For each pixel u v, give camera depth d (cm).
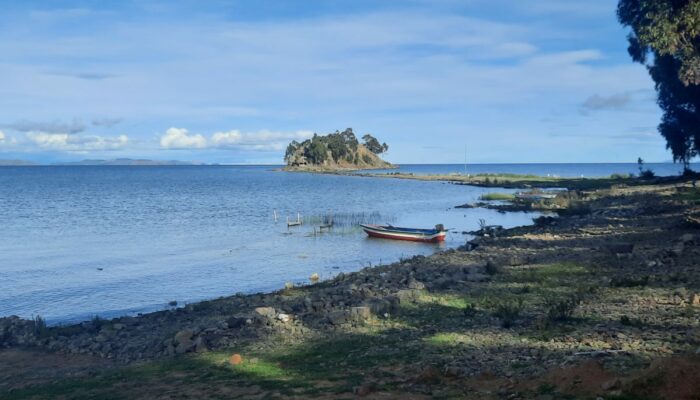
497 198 7781
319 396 992
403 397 941
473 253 2894
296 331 1579
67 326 1978
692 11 3356
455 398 916
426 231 4184
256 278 2997
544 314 1481
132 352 1566
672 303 1461
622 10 4844
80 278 3033
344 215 6097
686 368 789
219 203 8050
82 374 1372
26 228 5234
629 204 4650
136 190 11319
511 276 2103
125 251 3916
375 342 1384
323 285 2450
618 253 2375
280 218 5975
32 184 13850
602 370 912
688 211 3650
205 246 4122
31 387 1281
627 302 1524
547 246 2858
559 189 9200
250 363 1280
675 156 7231
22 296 2647
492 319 1490
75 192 10638
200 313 2023
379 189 11056
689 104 6119
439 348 1269
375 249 3947
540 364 1062
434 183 13012
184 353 1472
